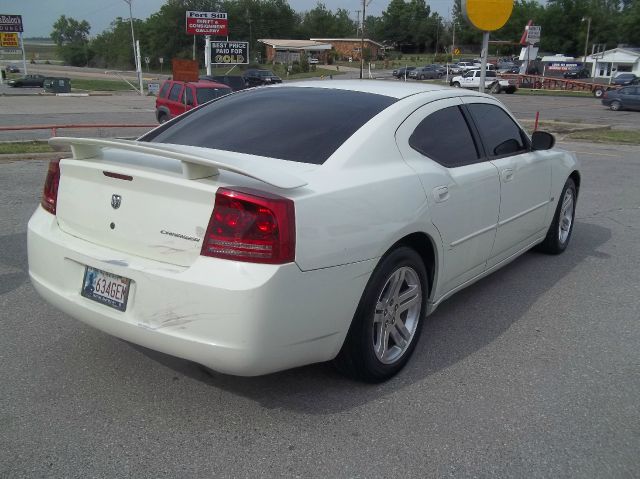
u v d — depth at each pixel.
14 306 4.36
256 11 113.50
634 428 3.04
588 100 41.22
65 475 2.58
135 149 2.82
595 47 105.62
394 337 3.49
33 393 3.21
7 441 2.80
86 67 118.25
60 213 3.26
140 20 108.44
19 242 5.94
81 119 23.06
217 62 45.47
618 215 7.89
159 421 2.99
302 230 2.72
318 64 97.12
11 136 15.97
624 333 4.21
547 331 4.21
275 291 2.63
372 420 3.05
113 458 2.70
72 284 3.13
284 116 3.63
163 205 2.80
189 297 2.66
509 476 2.65
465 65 74.88
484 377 3.53
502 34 122.12
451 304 4.68
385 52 116.00
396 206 3.21
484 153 4.25
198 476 2.61
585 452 2.83
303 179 2.92
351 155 3.21
